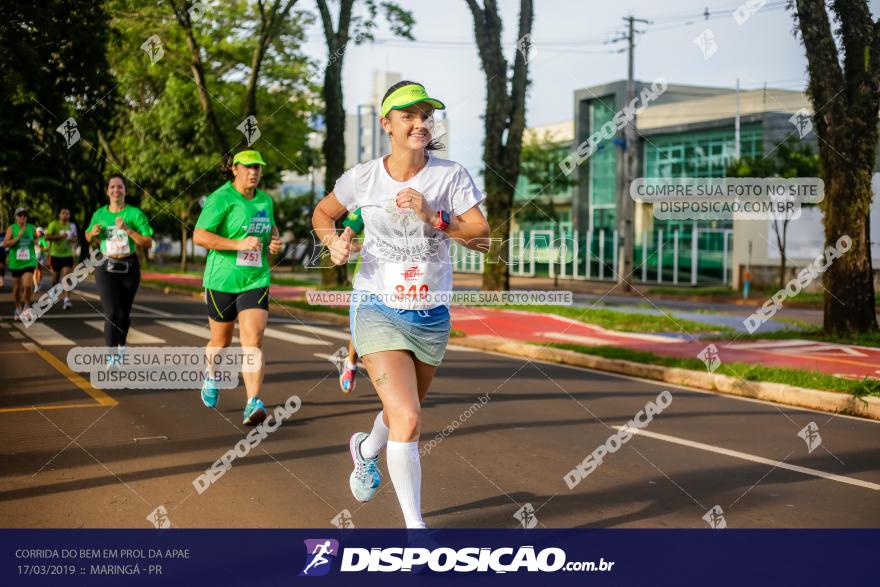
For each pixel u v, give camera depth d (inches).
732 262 1487.5
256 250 304.3
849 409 361.4
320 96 1547.7
